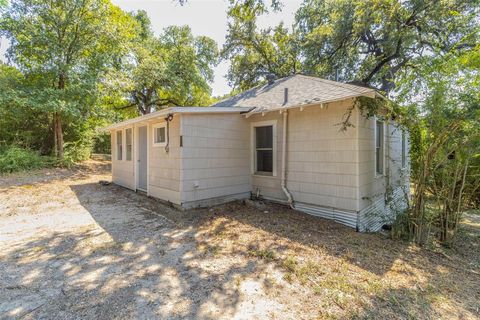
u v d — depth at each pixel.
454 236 4.28
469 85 3.58
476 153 3.82
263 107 6.25
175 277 2.79
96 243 3.77
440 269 3.20
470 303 2.43
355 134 4.91
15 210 5.65
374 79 13.70
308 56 15.05
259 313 2.19
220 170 6.32
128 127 8.15
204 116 5.96
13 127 11.76
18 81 11.12
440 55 4.14
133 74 15.66
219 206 6.06
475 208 6.31
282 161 6.18
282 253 3.46
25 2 10.55
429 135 4.05
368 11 11.29
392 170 6.92
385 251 3.72
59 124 12.02
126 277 2.78
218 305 2.30
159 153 6.41
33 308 2.23
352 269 3.05
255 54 17.02
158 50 18.56
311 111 5.61
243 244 3.78
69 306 2.26
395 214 5.02
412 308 2.29
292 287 2.61
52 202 6.43
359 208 4.92
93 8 11.70
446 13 9.88
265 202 6.51
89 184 9.15
